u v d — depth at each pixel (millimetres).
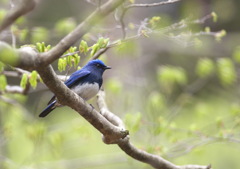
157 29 9461
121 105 13258
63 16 19422
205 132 12164
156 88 19766
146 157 8188
